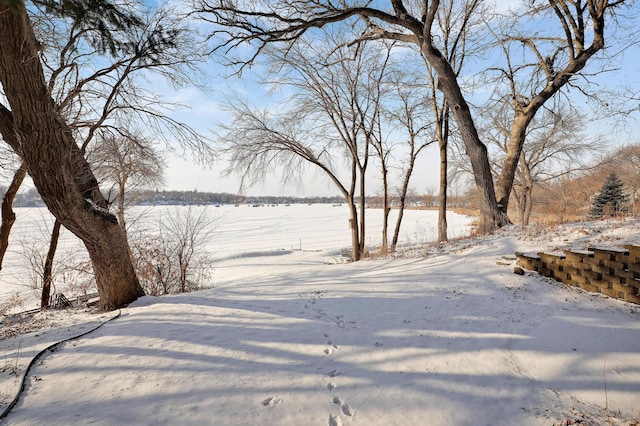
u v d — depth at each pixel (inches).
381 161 588.1
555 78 371.2
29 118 186.1
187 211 516.7
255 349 161.3
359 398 124.1
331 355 156.6
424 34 331.6
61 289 467.5
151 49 286.5
